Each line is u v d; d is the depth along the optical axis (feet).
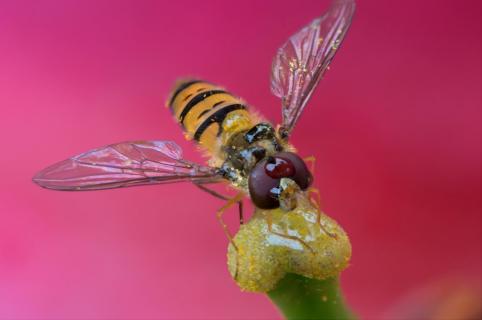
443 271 0.37
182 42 0.39
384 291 0.37
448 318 0.29
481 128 0.38
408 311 0.30
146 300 0.37
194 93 0.35
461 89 0.38
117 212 0.37
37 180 0.33
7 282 0.37
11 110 0.38
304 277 0.30
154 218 0.37
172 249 0.37
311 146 0.38
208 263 0.37
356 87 0.38
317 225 0.30
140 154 0.34
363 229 0.37
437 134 0.38
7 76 0.38
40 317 0.36
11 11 0.38
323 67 0.36
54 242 0.37
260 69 0.39
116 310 0.37
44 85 0.38
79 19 0.38
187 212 0.37
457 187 0.37
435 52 0.38
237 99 0.35
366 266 0.37
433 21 0.38
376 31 0.39
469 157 0.38
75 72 0.38
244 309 0.37
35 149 0.38
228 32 0.39
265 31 0.39
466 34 0.38
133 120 0.38
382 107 0.38
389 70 0.38
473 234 0.37
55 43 0.38
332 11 0.36
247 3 0.39
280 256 0.30
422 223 0.37
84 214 0.37
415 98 0.38
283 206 0.30
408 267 0.37
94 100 0.38
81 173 0.33
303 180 0.32
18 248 0.37
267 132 0.34
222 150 0.34
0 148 0.37
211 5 0.38
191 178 0.34
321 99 0.38
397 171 0.38
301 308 0.30
